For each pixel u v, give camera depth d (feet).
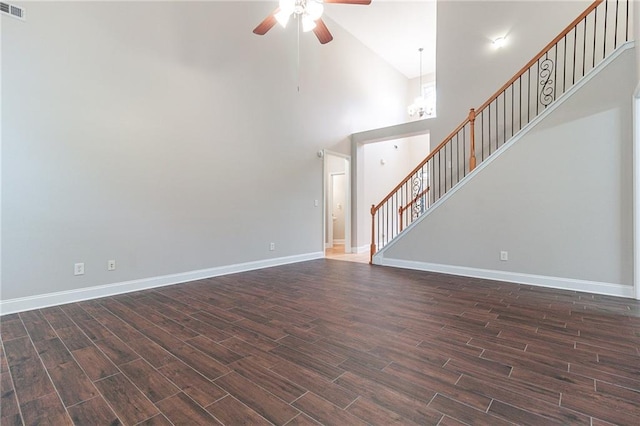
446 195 14.46
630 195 10.18
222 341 7.08
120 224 11.14
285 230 17.44
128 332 7.61
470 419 4.35
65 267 9.94
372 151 24.62
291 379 5.47
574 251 11.25
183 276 12.93
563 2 15.26
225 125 14.40
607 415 4.40
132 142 11.40
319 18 10.46
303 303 9.98
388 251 16.83
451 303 9.87
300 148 18.29
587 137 10.93
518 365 5.86
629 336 7.13
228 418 4.43
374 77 24.76
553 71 15.47
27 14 9.12
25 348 6.72
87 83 10.30
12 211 8.98
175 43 12.59
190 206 13.16
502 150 12.80
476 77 17.57
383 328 7.80
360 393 5.02
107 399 4.89
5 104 8.80
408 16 20.18
